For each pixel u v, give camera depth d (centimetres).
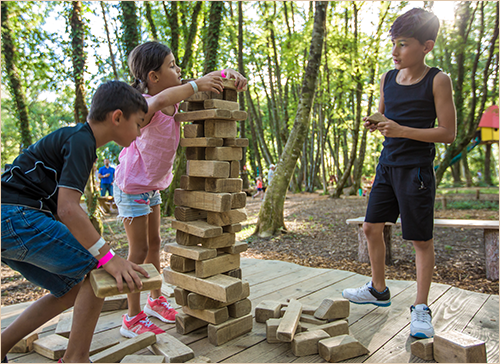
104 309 261
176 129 216
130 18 782
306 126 671
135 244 219
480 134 2208
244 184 1745
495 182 2520
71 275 157
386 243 443
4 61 735
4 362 164
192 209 222
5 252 151
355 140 1456
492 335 214
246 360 188
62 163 160
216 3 884
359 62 1298
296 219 880
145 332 197
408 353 196
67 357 159
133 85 221
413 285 306
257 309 239
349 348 190
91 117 165
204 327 231
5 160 1927
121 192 215
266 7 1480
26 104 816
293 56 1327
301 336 198
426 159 227
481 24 1098
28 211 153
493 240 363
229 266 219
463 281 369
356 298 263
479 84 1261
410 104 229
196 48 1027
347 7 1407
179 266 218
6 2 713
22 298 365
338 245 572
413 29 219
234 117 208
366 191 1294
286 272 353
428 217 224
